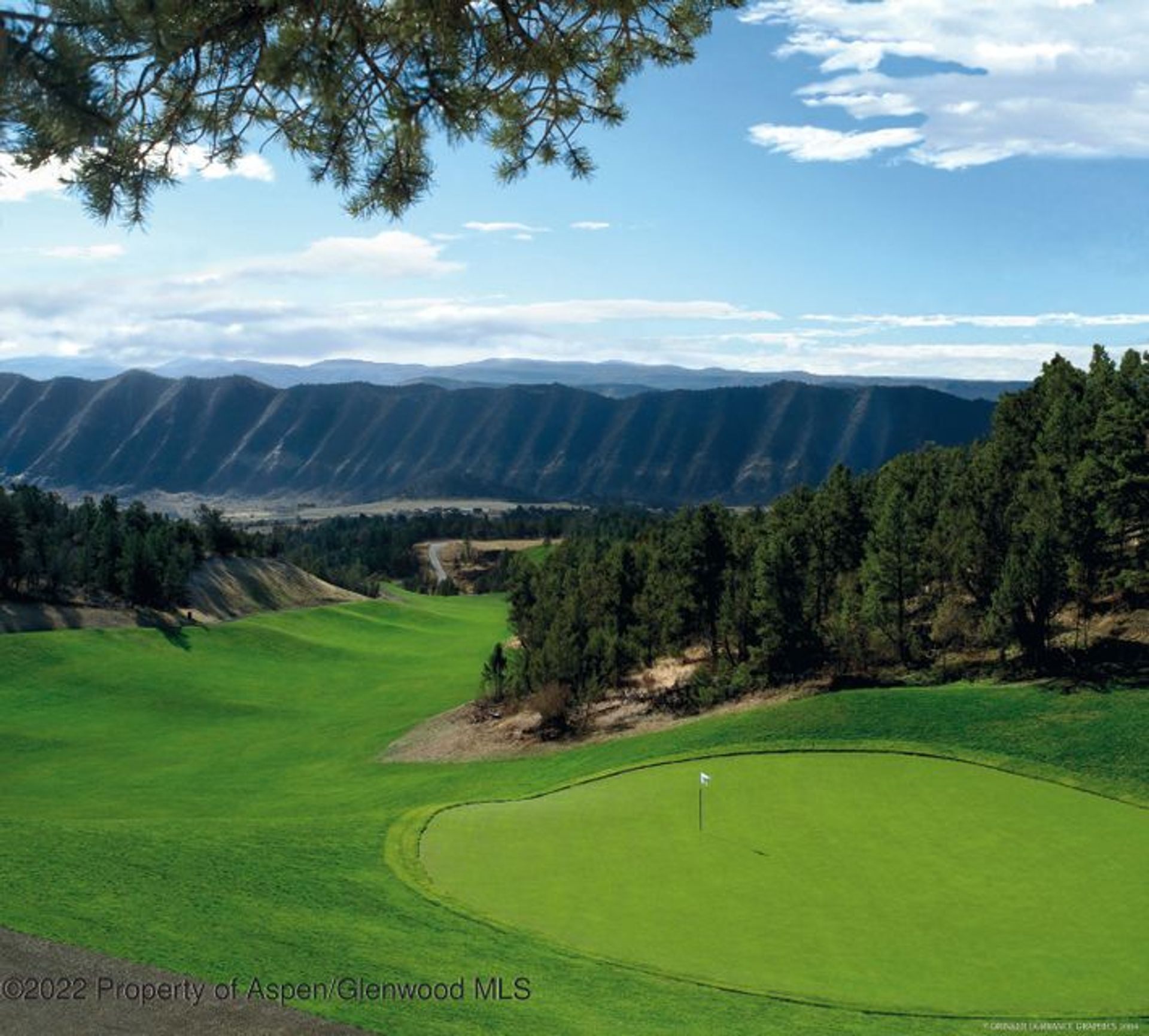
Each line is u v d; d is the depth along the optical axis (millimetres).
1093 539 69125
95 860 31547
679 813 45031
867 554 82625
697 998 25172
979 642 75750
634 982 26109
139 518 175500
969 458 111188
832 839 40688
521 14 14391
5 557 125500
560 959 27438
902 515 76312
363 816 47000
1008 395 100875
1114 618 72188
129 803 66812
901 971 28016
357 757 81312
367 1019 20188
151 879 30156
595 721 76625
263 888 31422
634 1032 22422
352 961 24406
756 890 34719
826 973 27719
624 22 15750
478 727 82375
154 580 142625
